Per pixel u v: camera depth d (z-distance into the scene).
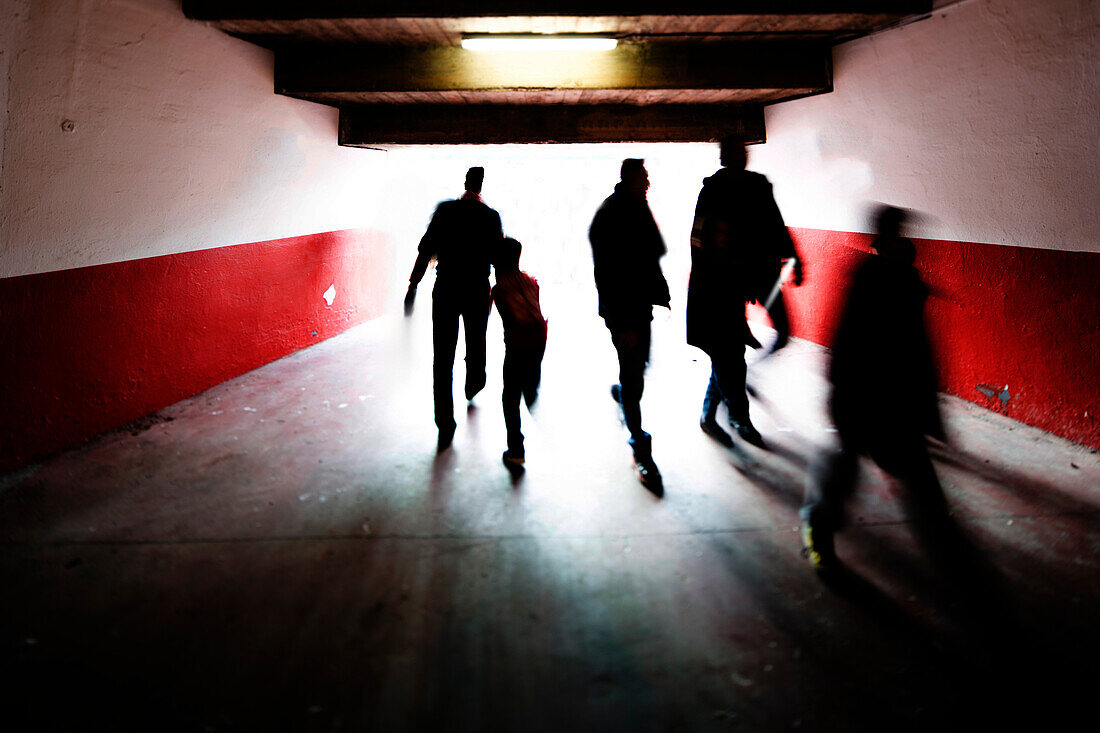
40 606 2.40
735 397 4.03
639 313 3.54
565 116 7.05
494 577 2.65
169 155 4.50
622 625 2.34
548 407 4.99
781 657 2.17
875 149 5.33
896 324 2.55
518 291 3.71
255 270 5.83
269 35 5.14
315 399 5.09
